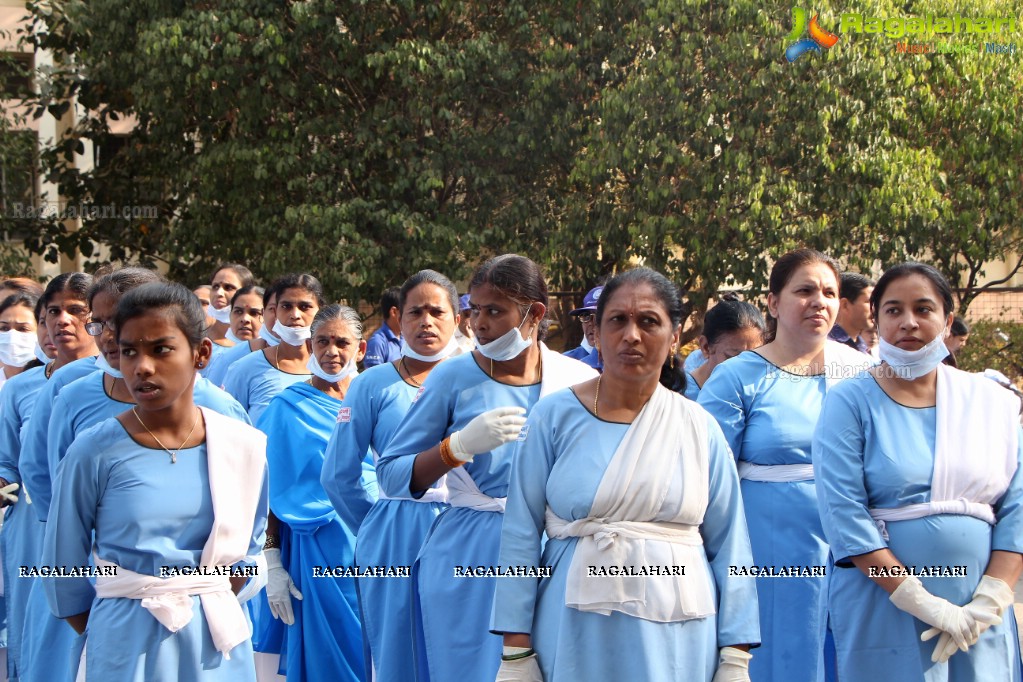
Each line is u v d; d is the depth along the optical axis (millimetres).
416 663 4836
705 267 12320
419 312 5543
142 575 3668
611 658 3398
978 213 12445
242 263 14727
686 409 3580
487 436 4164
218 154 13406
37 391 5777
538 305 4629
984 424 4035
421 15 13602
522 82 13695
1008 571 3973
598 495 3447
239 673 3875
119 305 3652
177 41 12641
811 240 12008
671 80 11906
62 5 14938
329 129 13508
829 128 11859
